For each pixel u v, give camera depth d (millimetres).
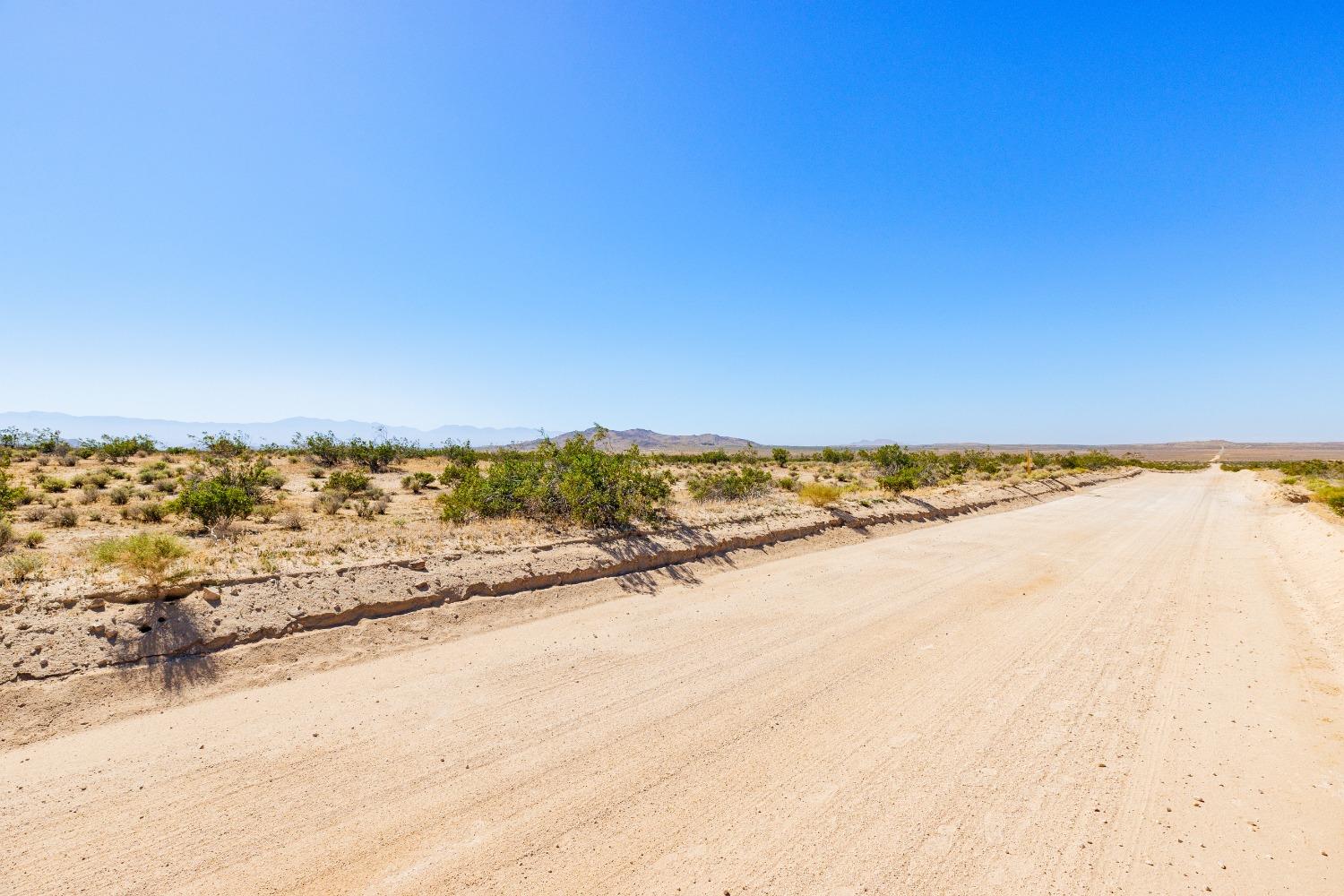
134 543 6875
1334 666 7516
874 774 5051
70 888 3625
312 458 37062
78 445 41000
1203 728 5906
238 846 4039
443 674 6910
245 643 6730
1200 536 18969
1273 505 27797
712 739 5613
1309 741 5633
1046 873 3893
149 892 3625
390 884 3746
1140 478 55750
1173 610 10156
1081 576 12812
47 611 6148
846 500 20234
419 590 8406
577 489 12664
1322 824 4391
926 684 6973
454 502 13469
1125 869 3930
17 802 4371
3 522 11664
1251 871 3914
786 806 4602
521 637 8188
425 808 4496
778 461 58656
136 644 6207
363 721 5770
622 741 5551
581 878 3828
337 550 9344
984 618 9633
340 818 4355
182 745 5230
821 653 7910
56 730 5285
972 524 20734
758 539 14188
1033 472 45281
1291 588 11766
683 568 11891
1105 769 5160
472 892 3691
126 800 4461
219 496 13719
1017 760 5301
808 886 3768
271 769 4930
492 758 5207
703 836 4246
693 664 7434
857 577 12297
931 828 4344
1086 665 7602
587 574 10422
